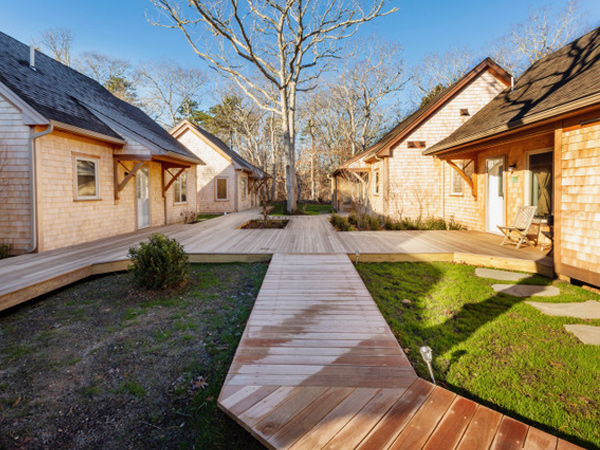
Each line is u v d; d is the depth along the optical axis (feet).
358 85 93.81
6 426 6.75
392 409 6.15
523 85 26.94
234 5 37.70
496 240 23.31
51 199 20.56
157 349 9.59
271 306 11.41
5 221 19.65
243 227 33.96
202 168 60.18
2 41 24.32
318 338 9.02
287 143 50.90
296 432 5.55
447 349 9.37
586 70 17.93
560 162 15.24
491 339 9.93
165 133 43.14
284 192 108.99
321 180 113.39
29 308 12.76
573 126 14.49
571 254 14.75
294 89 52.80
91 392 7.77
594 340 9.71
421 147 35.42
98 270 16.70
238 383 6.93
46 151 20.17
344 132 101.30
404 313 11.94
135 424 6.84
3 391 7.81
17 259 17.51
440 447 5.25
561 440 5.45
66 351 9.54
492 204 26.37
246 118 107.45
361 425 5.73
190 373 8.46
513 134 18.60
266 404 6.26
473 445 5.32
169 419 6.97
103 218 25.53
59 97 24.02
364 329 9.61
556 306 12.38
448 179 33.50
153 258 14.15
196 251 19.69
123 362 8.97
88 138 23.71
